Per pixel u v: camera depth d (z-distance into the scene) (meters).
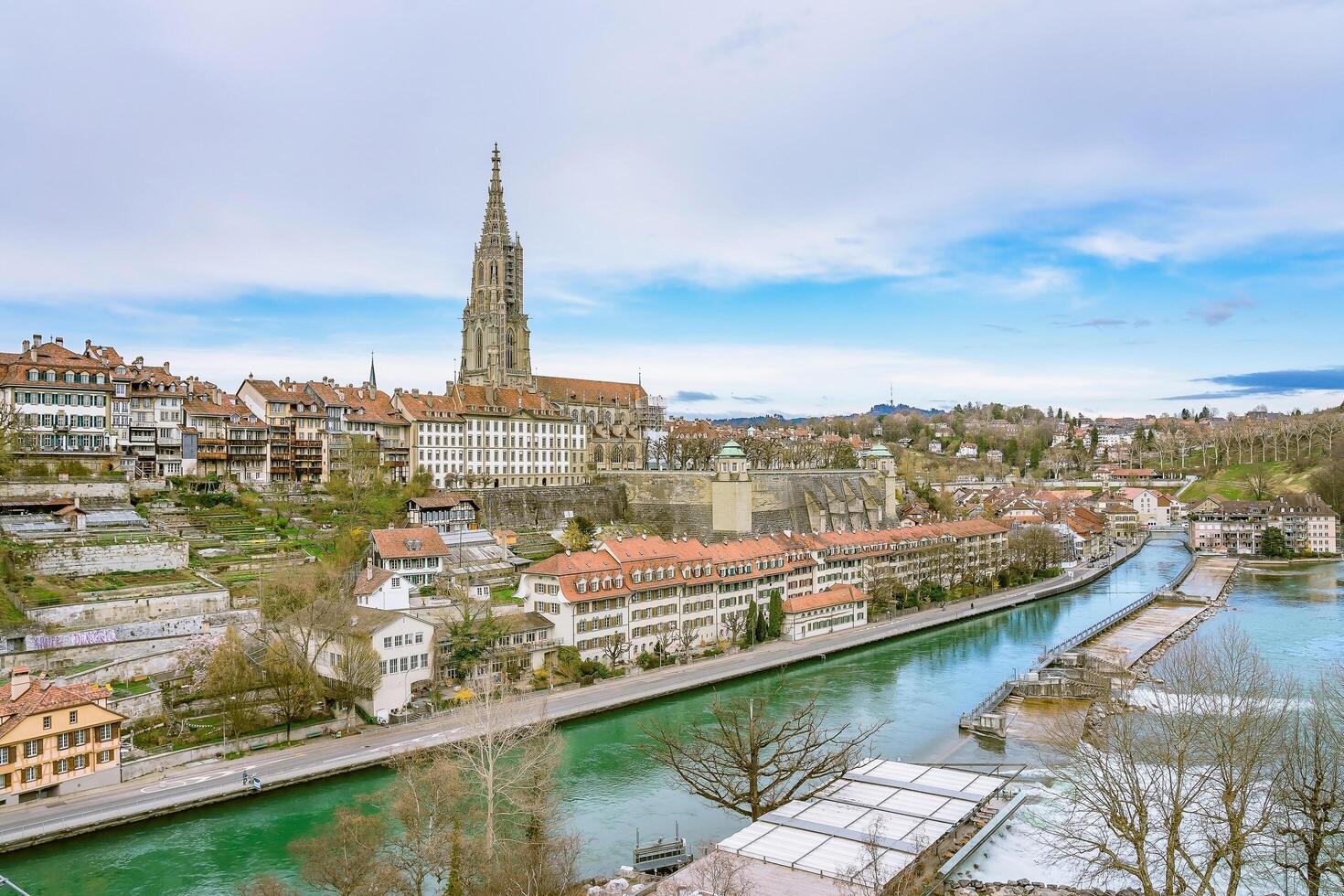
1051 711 139.38
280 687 117.00
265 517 189.12
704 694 147.12
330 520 193.62
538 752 97.56
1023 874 87.56
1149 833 91.81
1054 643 188.75
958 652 180.50
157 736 112.44
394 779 107.44
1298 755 84.31
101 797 98.88
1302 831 79.88
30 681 103.44
